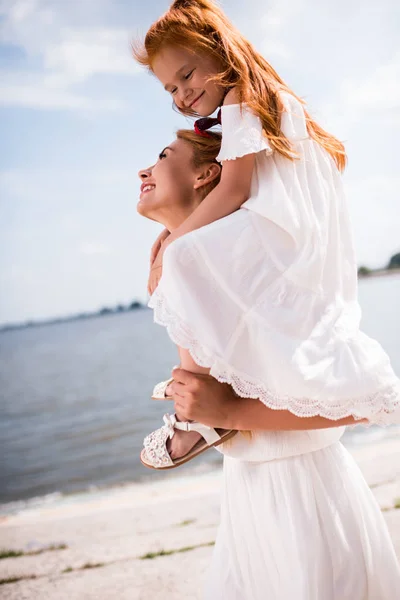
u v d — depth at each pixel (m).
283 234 1.50
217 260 1.45
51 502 8.96
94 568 3.77
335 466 1.65
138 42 1.76
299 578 1.53
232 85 1.61
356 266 1.68
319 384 1.41
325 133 1.78
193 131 1.79
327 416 1.43
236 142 1.54
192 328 1.41
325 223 1.57
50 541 4.63
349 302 1.62
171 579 3.32
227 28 1.69
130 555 3.91
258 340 1.43
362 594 1.55
